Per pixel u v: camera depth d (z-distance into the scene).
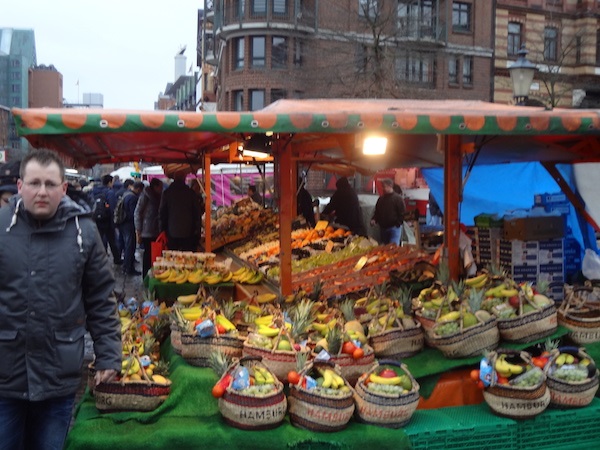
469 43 38.78
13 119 4.24
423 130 4.82
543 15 39.84
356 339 4.62
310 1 37.03
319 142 7.90
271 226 11.30
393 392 4.12
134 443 3.85
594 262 8.18
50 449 3.24
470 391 4.76
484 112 4.97
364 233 13.43
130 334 4.95
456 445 4.20
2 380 3.13
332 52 30.77
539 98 36.47
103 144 6.29
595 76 39.44
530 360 4.49
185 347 4.54
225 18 39.28
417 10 36.03
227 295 7.38
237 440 3.91
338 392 4.01
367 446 3.96
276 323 4.68
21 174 3.11
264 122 4.59
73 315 3.23
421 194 19.23
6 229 3.13
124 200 14.05
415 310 5.15
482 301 5.07
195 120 4.46
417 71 36.03
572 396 4.43
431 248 8.71
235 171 21.17
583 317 5.20
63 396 3.24
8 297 3.11
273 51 38.25
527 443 4.35
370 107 5.54
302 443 3.91
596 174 8.55
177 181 10.70
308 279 6.56
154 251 9.91
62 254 3.19
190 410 4.19
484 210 10.79
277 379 4.14
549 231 7.11
